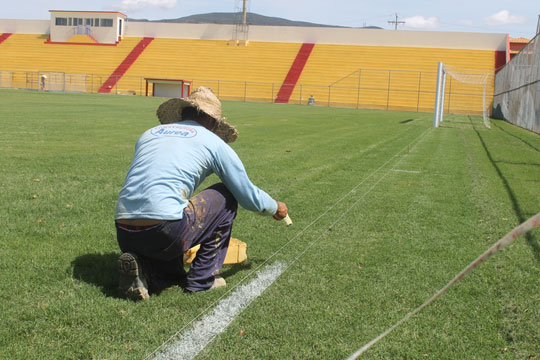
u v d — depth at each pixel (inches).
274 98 1881.2
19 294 118.3
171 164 118.0
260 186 261.7
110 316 109.1
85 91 1972.2
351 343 102.0
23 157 325.1
